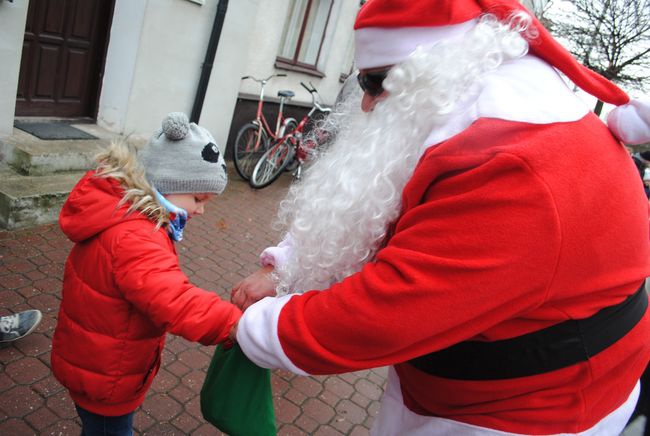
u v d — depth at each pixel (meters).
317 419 2.73
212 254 4.29
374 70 1.12
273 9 6.88
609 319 1.04
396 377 1.28
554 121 0.94
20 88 4.61
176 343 2.95
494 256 0.88
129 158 1.45
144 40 5.05
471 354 1.06
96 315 1.44
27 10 4.01
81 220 1.41
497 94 0.96
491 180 0.90
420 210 0.97
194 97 5.92
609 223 0.95
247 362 1.34
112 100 5.21
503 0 1.06
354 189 1.10
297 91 8.22
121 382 1.51
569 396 1.05
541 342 1.01
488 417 1.07
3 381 2.35
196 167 1.53
